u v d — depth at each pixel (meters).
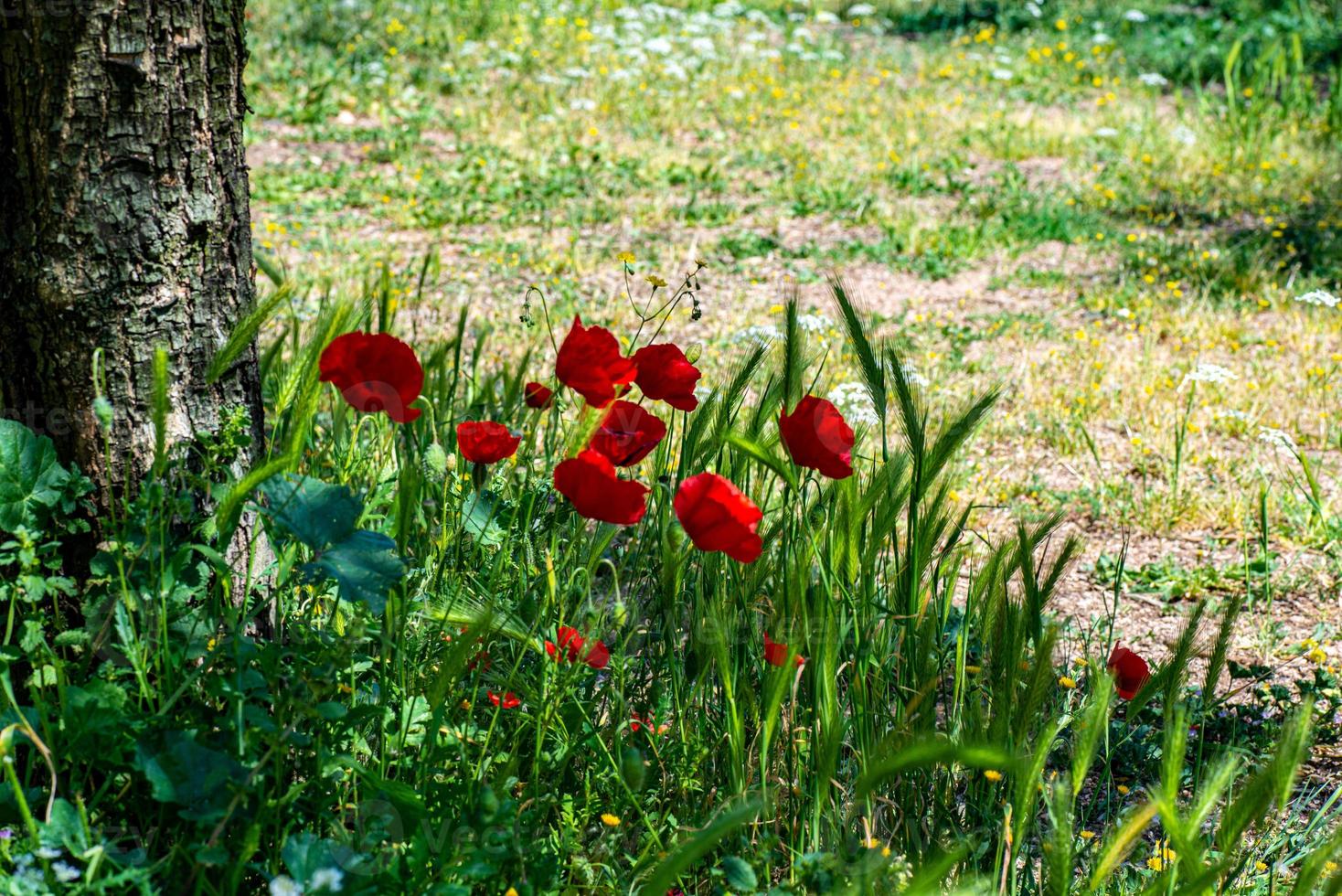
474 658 2.48
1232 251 8.48
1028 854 2.52
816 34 15.42
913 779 2.54
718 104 12.27
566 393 4.47
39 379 2.44
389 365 2.26
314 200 9.34
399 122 11.25
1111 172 10.45
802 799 2.47
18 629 2.42
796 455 2.37
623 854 2.39
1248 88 12.22
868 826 2.30
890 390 5.32
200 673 2.16
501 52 12.98
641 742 2.63
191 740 2.03
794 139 11.38
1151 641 4.27
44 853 1.84
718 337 7.00
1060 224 9.21
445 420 3.48
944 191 10.10
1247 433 5.89
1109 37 14.73
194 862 1.92
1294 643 4.25
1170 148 10.99
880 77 13.44
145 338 2.45
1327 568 4.75
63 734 2.11
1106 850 2.06
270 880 1.97
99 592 2.36
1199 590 4.64
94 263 2.38
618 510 2.29
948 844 2.40
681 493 2.22
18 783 2.06
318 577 2.32
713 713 2.65
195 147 2.46
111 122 2.34
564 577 2.81
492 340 6.71
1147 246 8.73
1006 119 12.00
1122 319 7.55
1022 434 5.98
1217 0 15.95
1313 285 7.89
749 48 13.84
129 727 2.09
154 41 2.36
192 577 2.36
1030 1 16.00
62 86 2.30
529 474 2.88
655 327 7.15
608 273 8.16
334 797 2.22
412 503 2.38
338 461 3.13
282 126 11.01
